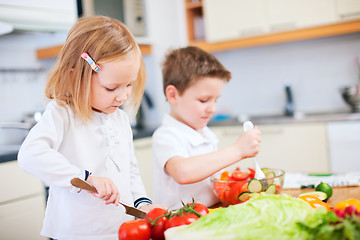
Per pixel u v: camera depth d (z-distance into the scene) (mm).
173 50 1452
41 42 2723
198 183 1307
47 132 1004
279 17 2977
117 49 972
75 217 1102
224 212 704
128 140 1269
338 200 1085
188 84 1292
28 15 2172
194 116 1327
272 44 3330
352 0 2734
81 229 1106
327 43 3135
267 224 670
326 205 859
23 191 1888
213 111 1336
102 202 1129
